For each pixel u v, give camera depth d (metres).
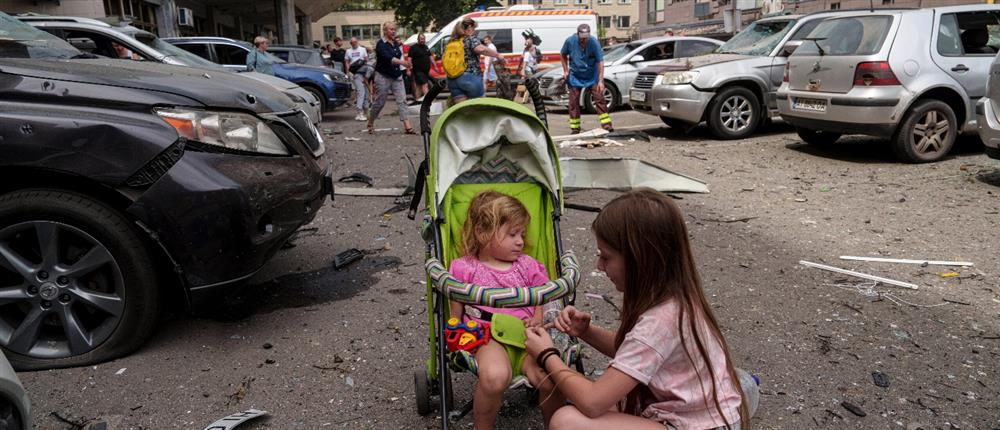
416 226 6.16
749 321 4.05
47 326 3.62
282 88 10.56
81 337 3.49
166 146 3.38
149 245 3.52
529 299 2.61
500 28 20.28
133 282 3.48
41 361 3.49
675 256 2.01
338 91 15.73
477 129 3.16
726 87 10.51
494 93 17.91
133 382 3.38
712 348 2.04
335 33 82.62
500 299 2.60
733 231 5.85
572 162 7.37
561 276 2.83
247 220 3.53
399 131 12.83
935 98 8.34
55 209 3.34
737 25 20.06
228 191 3.46
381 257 5.34
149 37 10.07
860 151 9.33
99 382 3.37
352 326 4.06
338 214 6.59
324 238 5.84
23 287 3.45
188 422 3.04
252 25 50.00
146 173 3.36
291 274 4.98
